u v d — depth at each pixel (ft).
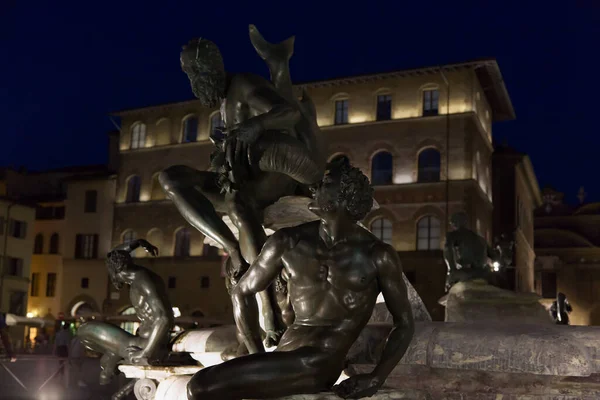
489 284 30.45
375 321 17.89
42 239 198.39
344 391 11.44
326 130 163.53
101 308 185.88
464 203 149.79
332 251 11.98
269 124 16.71
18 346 154.40
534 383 14.51
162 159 184.75
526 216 206.28
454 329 15.28
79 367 54.49
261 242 16.97
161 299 21.22
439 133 154.10
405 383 15.33
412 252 150.51
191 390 11.11
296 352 11.50
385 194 155.43
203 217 17.46
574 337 14.67
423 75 157.48
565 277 232.12
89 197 192.75
